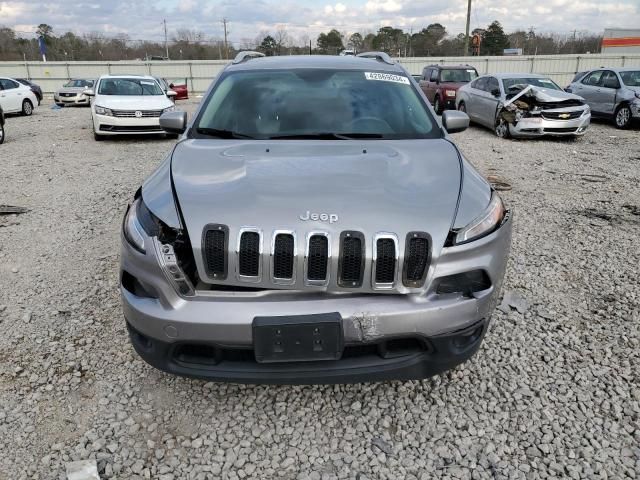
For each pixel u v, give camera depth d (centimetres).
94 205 596
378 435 238
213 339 214
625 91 1273
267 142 303
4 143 1107
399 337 217
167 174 267
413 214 223
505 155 916
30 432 241
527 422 245
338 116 330
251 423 246
